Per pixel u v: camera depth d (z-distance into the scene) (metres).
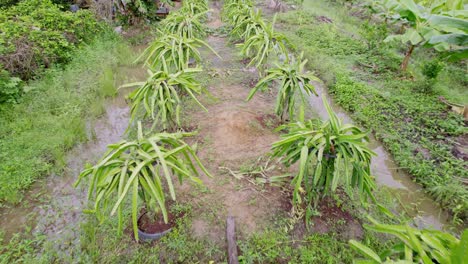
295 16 7.82
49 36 4.84
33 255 2.32
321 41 6.41
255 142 3.43
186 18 4.90
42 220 2.59
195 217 2.56
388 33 6.25
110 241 2.37
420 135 3.70
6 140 3.40
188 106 4.06
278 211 2.61
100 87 4.48
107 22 6.38
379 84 4.84
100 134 3.69
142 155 1.93
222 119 3.74
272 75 3.24
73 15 5.59
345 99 4.38
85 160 3.28
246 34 4.71
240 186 2.85
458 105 4.14
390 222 2.58
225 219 2.54
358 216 2.59
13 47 4.18
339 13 8.38
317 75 5.16
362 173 2.18
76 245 2.38
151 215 2.44
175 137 2.16
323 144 2.15
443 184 2.96
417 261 1.54
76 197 2.82
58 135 3.50
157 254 2.27
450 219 2.71
